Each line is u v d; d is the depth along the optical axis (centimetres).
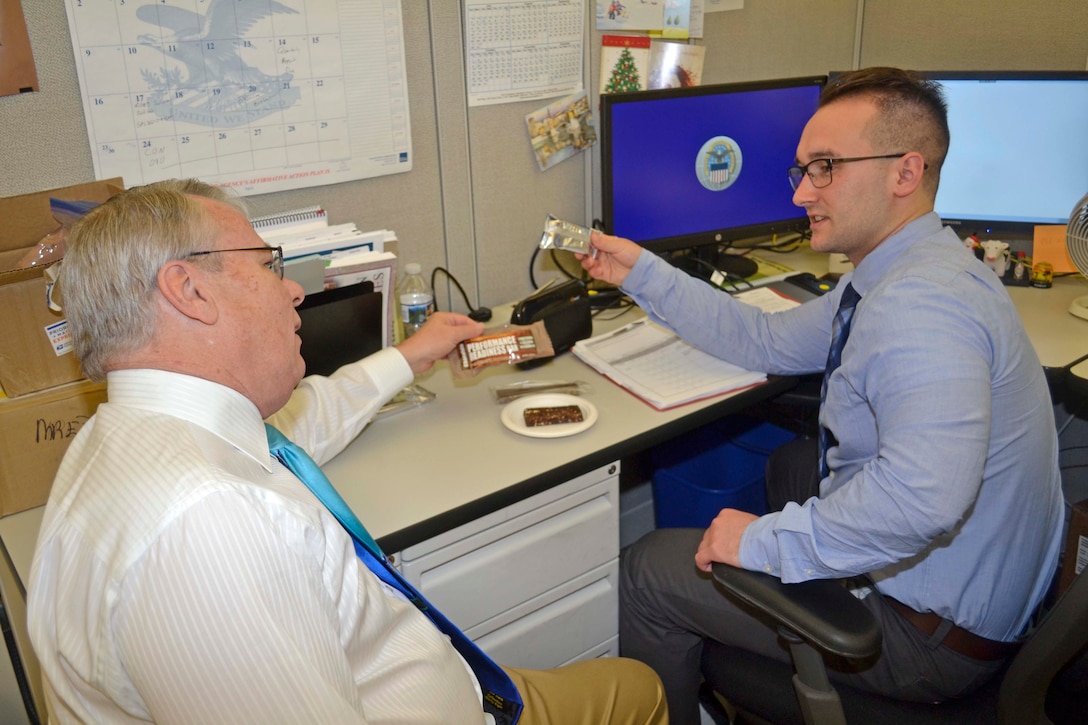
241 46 143
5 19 123
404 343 139
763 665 121
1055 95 176
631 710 116
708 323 150
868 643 95
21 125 129
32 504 121
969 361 99
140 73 136
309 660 68
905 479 99
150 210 77
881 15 222
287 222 145
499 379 154
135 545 66
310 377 127
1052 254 184
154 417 75
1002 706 101
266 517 70
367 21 154
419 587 117
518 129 180
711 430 204
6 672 120
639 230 183
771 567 106
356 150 161
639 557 133
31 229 123
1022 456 109
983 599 110
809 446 162
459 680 88
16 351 115
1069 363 147
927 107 115
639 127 175
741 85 183
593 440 131
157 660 64
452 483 120
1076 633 92
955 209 191
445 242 178
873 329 107
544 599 132
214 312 79
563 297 161
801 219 199
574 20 179
